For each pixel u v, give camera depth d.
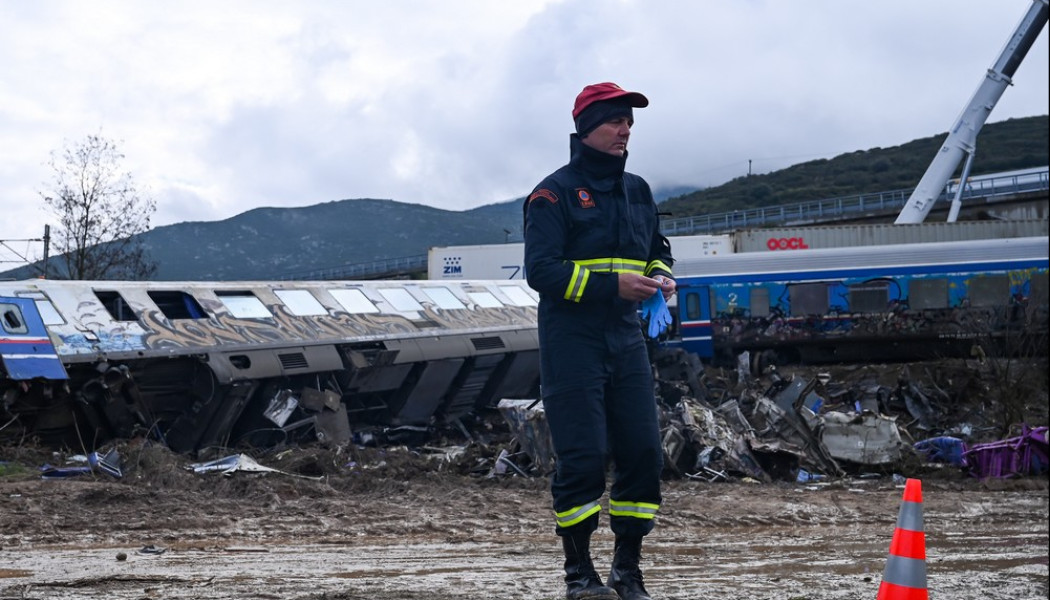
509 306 28.67
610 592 5.01
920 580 4.25
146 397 19.25
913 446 17.11
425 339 24.58
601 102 5.06
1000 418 23.34
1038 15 45.12
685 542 9.21
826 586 6.61
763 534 9.89
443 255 42.94
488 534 9.46
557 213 5.01
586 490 5.04
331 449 17.52
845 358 36.31
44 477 14.28
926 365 29.53
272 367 20.59
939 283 35.34
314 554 8.06
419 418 25.31
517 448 16.06
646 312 5.29
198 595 5.97
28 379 16.83
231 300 21.44
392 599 5.90
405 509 10.86
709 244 39.50
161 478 13.59
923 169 137.25
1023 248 35.00
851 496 12.93
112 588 6.24
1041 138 140.50
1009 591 6.45
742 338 36.28
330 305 23.33
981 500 12.62
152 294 20.25
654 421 5.17
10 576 6.71
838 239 40.03
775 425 16.36
